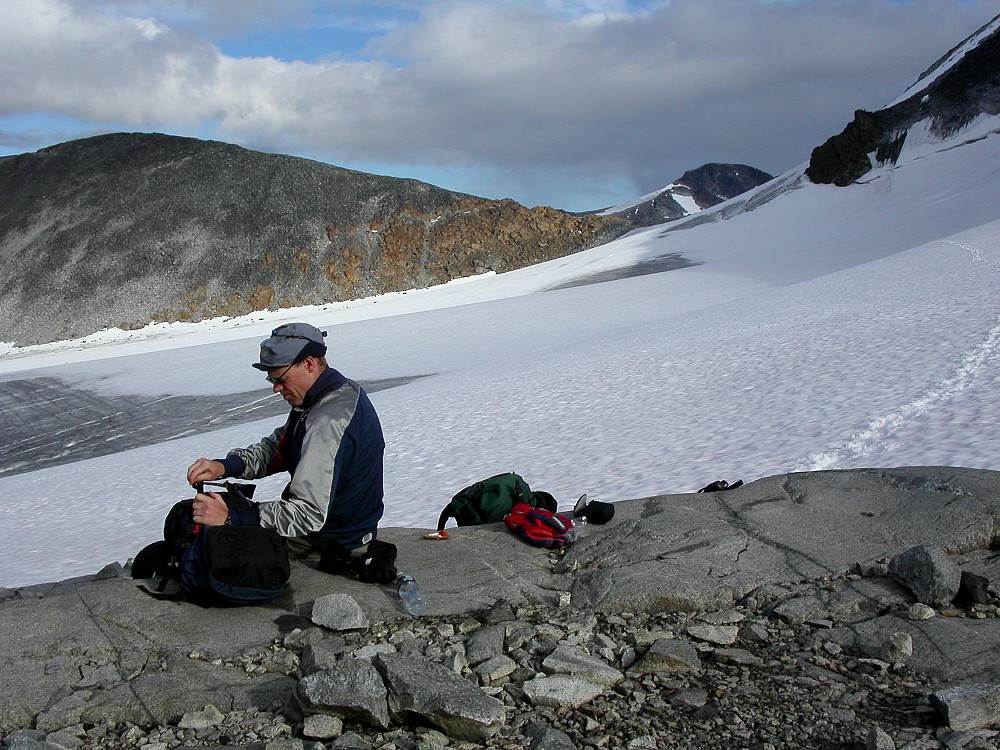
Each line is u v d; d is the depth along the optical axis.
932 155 98.19
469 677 3.12
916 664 2.99
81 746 2.80
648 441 13.18
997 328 14.41
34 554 13.29
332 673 2.87
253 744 2.71
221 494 4.00
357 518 4.17
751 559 3.97
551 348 38.56
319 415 3.96
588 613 3.67
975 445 8.03
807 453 9.61
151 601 3.86
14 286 105.31
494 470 13.51
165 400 43.78
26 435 40.00
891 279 28.47
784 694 2.88
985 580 3.45
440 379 32.62
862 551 3.95
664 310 53.44
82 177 123.94
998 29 107.69
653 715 2.80
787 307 28.05
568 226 124.81
